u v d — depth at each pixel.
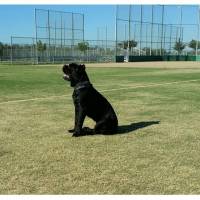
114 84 11.67
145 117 6.04
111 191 3.04
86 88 4.63
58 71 19.36
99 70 20.41
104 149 4.16
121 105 7.27
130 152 4.05
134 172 3.44
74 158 3.84
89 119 5.77
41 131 5.02
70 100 7.95
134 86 11.01
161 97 8.46
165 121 5.70
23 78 14.16
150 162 3.72
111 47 38.00
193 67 24.48
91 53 36.78
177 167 3.58
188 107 7.02
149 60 41.38
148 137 4.68
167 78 14.28
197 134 4.86
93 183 3.19
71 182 3.21
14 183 3.19
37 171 3.47
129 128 5.19
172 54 44.38
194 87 10.72
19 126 5.34
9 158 3.85
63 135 4.79
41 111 6.56
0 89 10.12
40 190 3.06
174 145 4.32
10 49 32.12
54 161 3.75
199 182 3.22
